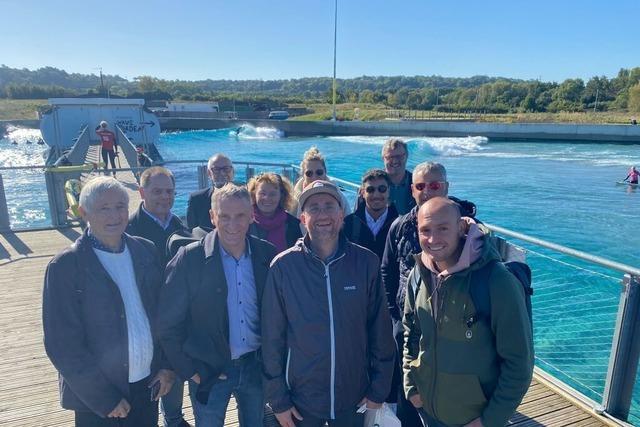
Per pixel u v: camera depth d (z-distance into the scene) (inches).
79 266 76.2
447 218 73.1
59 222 321.4
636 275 112.6
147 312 84.4
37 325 176.6
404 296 102.0
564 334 243.8
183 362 84.7
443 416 79.3
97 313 77.2
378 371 87.4
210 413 87.2
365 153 1167.6
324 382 82.5
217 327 85.6
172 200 119.5
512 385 71.8
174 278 84.0
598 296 292.4
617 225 527.8
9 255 260.7
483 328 73.1
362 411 89.2
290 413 84.5
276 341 83.6
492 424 73.4
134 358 81.7
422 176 109.3
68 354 74.7
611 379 122.0
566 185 756.6
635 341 117.1
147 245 89.6
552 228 519.5
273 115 2335.1
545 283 318.7
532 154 1175.6
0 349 158.7
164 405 110.3
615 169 919.7
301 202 81.5
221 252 87.1
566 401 130.6
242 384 89.9
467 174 864.9
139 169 343.3
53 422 120.6
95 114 879.1
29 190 548.1
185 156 1139.3
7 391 134.4
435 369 77.7
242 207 83.7
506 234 139.9
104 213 77.7
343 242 83.7
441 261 75.3
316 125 1763.0
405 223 107.0
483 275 72.6
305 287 81.2
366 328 87.0
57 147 864.3
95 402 77.4
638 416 178.4
